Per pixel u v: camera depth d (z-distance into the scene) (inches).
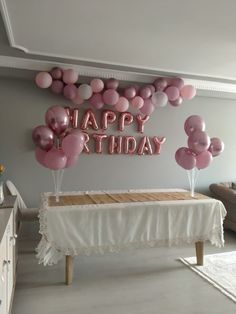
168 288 109.1
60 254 106.2
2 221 80.3
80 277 117.4
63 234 105.7
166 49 128.4
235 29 106.5
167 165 193.3
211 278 116.5
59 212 105.6
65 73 144.6
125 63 148.1
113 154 179.5
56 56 137.8
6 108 159.8
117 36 114.5
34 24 103.7
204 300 100.8
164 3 88.0
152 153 189.2
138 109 174.1
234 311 94.4
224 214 126.9
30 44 123.6
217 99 207.2
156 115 189.9
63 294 103.7
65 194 135.2
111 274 120.6
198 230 123.0
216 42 119.6
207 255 142.0
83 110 171.9
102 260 135.0
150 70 159.0
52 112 123.5
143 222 115.5
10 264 87.7
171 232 119.1
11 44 120.7
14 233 102.2
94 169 176.1
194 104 200.2
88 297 102.0
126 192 142.2
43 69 148.3
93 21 101.2
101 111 175.5
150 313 92.7
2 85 158.9
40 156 125.4
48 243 103.4
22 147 162.6
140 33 111.4
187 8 91.0
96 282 113.3
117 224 112.1
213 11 92.7
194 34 111.7
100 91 155.3
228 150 211.5
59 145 129.3
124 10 93.1
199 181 203.3
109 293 105.0
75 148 116.7
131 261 134.3
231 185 198.5
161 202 120.2
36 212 138.9
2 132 159.5
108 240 111.2
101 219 110.3
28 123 163.0
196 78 175.0
